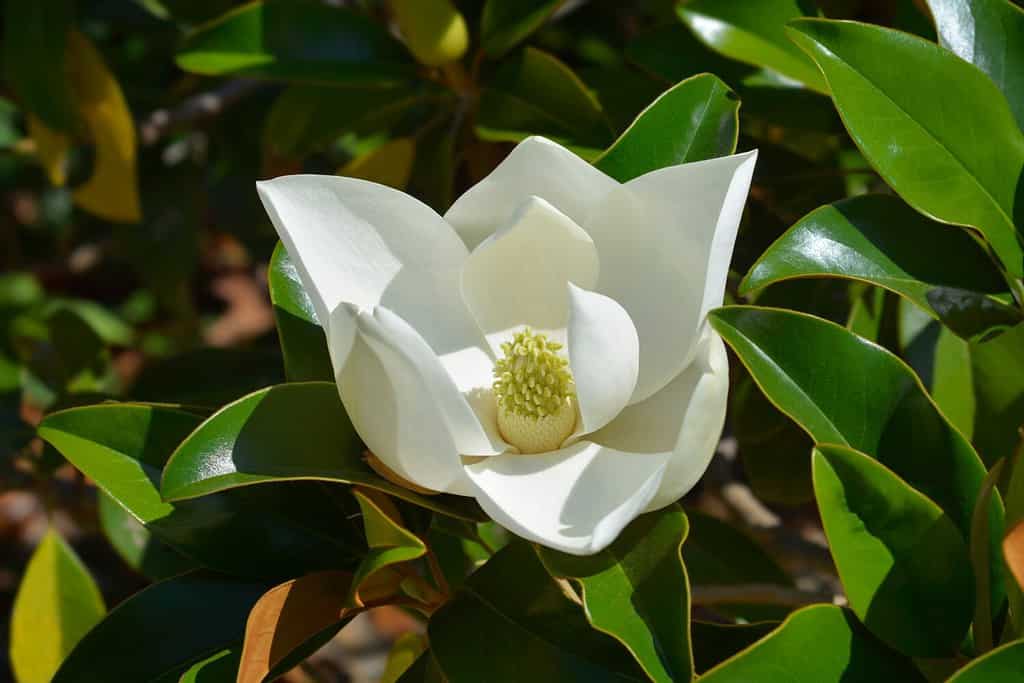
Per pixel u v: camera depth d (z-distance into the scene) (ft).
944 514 3.02
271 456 3.08
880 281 3.18
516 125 3.67
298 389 3.12
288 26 3.77
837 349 3.09
